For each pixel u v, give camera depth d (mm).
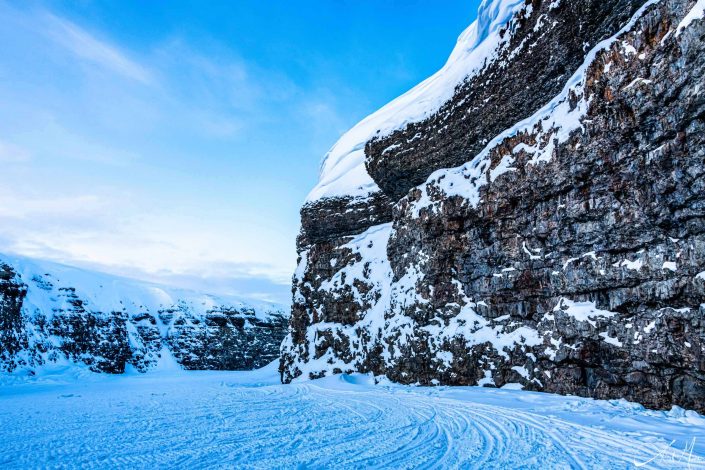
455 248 17625
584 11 12711
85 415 11641
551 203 13242
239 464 6145
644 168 10055
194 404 13883
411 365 18641
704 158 8664
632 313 10586
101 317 48844
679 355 9211
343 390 17719
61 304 44969
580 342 11805
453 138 18469
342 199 27828
